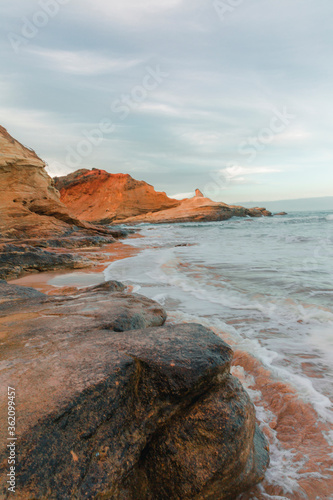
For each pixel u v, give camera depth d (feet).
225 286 24.36
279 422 8.67
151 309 14.08
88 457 5.26
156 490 5.85
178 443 6.14
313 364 11.63
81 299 15.07
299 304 18.76
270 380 10.41
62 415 5.42
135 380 6.64
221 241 66.49
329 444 7.75
